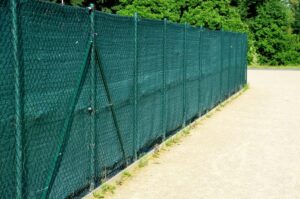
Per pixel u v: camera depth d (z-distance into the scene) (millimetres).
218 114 15508
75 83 6086
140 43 8602
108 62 7168
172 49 10883
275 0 57094
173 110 11188
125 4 38469
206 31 14664
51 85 5480
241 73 23656
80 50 6191
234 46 20766
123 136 8008
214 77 16359
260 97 20953
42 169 5367
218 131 12383
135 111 8484
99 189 6992
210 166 8742
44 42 5277
